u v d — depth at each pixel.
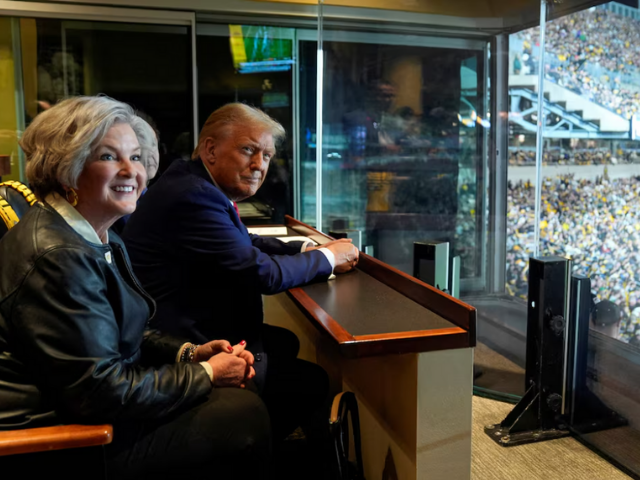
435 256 2.55
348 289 1.68
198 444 1.21
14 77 3.46
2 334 1.04
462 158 3.42
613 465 1.97
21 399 1.04
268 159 1.75
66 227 1.09
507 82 3.08
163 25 3.59
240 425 1.23
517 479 1.89
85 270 1.04
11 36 3.41
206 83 3.74
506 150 3.18
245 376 1.32
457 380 1.34
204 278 1.58
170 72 3.66
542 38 2.49
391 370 1.47
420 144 3.57
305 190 3.99
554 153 2.49
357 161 3.71
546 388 2.19
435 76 3.37
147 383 1.12
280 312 2.72
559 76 2.49
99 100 1.12
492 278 3.34
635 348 2.04
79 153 1.08
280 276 1.60
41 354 1.01
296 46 3.80
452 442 1.36
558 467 1.97
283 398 1.66
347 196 3.79
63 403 1.03
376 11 3.24
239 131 1.67
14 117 3.50
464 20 3.08
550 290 2.12
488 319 3.31
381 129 3.61
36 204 1.12
